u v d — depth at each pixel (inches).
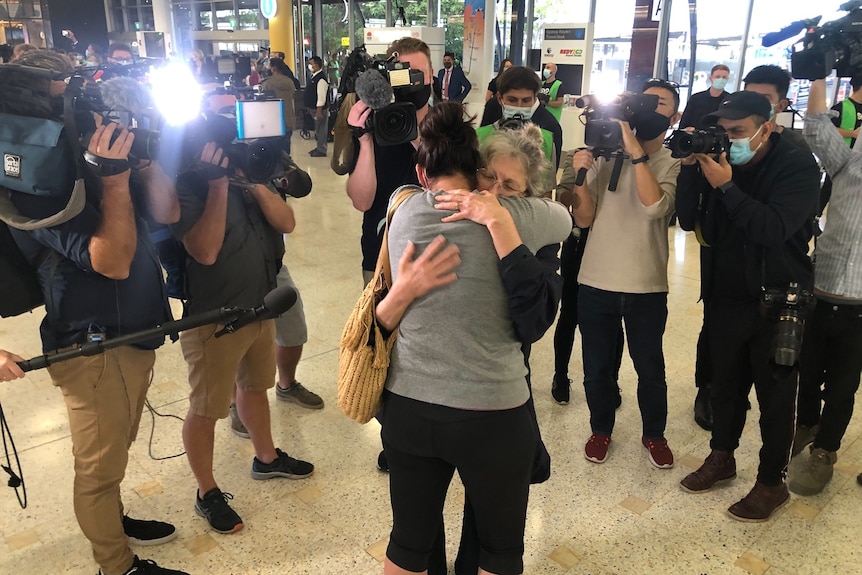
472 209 49.6
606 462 98.0
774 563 77.1
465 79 381.1
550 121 109.2
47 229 57.3
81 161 53.3
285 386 114.1
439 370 50.8
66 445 100.3
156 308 67.6
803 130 87.0
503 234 49.0
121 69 62.5
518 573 56.1
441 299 50.2
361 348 53.2
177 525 82.7
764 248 77.5
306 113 490.9
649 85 99.2
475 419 50.5
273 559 77.2
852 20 81.0
